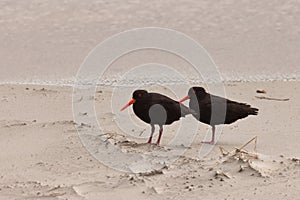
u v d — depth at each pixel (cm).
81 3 2870
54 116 1509
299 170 1052
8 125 1379
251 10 2792
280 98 1777
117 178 1028
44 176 1054
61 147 1198
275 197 940
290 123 1464
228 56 2323
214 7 2822
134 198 944
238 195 949
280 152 1188
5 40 2498
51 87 1920
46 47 2436
